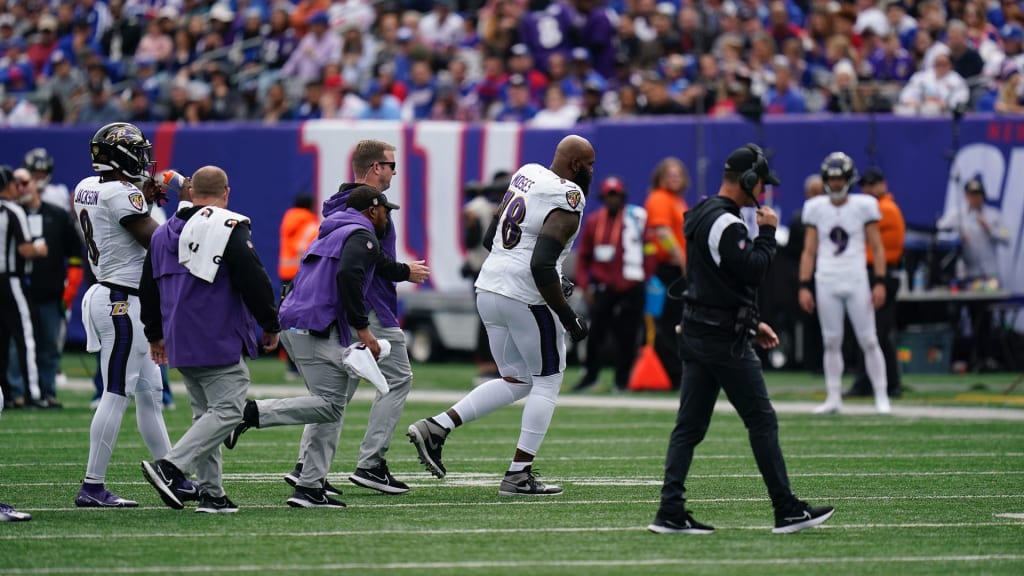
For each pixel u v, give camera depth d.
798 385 66.19
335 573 24.92
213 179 31.08
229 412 30.81
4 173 52.44
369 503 33.12
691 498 33.94
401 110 86.50
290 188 80.06
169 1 110.62
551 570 25.19
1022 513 31.67
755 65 80.94
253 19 98.81
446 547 27.36
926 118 71.00
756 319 28.00
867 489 35.34
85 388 65.31
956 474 38.09
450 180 77.00
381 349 31.98
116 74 101.06
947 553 26.91
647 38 89.25
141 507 32.41
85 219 32.81
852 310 53.16
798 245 69.12
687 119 72.19
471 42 94.12
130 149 32.78
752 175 28.14
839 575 24.88
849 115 71.94
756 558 26.34
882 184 58.59
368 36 94.06
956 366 71.44
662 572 25.06
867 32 82.81
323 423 32.31
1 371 54.03
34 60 108.50
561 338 34.53
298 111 87.81
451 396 61.03
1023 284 70.75
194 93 92.50
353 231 32.00
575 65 84.38
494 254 34.72
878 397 53.78
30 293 54.38
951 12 86.00
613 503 33.16
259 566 25.48
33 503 33.00
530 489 34.50
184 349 30.39
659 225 62.31
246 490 35.22
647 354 63.97
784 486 28.45
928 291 69.19
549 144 74.75
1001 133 70.69
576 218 33.44
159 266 30.75
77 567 25.39
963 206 70.81
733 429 49.56
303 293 32.16
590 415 54.31
